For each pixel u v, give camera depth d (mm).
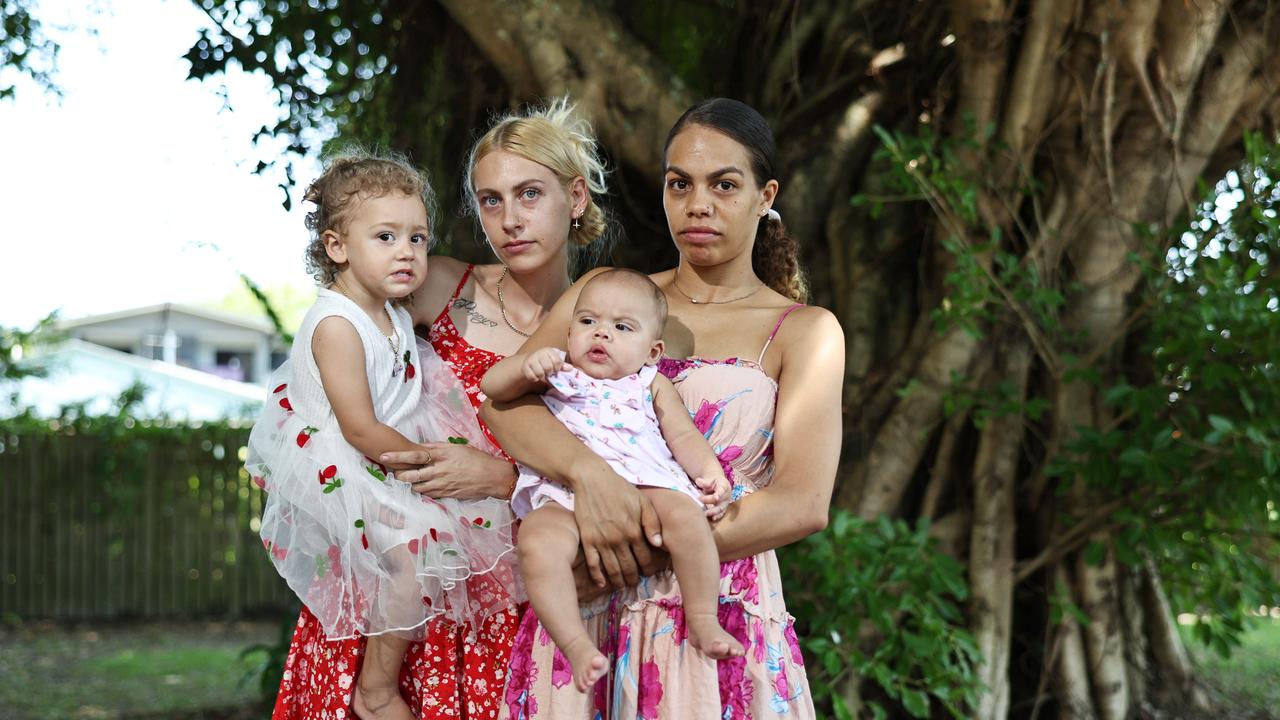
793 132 5199
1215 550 4680
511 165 2615
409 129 5227
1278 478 4266
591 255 3328
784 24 5340
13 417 11375
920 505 4910
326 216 2559
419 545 2441
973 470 4848
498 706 2559
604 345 2344
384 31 5305
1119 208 4711
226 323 21453
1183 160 4781
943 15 4934
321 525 2502
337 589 2490
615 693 2273
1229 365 4344
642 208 4957
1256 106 4836
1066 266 4816
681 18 5543
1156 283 4527
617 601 2318
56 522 11078
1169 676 5219
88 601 11094
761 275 2695
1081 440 4480
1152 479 4250
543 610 2178
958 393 4652
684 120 2438
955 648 4297
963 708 4637
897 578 4117
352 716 2568
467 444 2615
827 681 4516
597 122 4617
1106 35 4484
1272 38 4750
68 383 14656
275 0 5215
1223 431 4082
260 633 10383
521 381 2367
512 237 2621
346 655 2541
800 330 2379
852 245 5016
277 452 2537
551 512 2275
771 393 2363
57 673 8430
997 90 4648
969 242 4688
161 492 11195
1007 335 4754
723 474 2258
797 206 5027
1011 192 4684
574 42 4594
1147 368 4855
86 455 11125
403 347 2600
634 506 2197
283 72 5254
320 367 2471
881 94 5180
